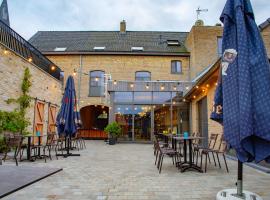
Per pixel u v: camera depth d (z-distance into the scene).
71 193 3.70
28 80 10.23
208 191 3.84
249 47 2.74
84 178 4.73
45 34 21.38
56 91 13.93
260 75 2.61
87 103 17.91
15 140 6.04
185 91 14.98
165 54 18.28
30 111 10.56
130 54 18.20
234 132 2.60
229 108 2.69
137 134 14.66
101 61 18.34
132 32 21.59
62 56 18.39
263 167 5.55
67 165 6.22
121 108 14.91
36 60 11.65
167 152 5.48
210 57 16.97
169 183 4.35
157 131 14.69
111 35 21.08
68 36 20.95
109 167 5.99
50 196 3.53
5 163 6.41
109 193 3.72
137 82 15.12
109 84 15.02
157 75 18.22
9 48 9.02
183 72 18.31
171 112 14.85
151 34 21.42
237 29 2.77
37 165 6.14
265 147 2.62
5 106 8.79
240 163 3.03
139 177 4.85
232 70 2.74
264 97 2.55
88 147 11.58
